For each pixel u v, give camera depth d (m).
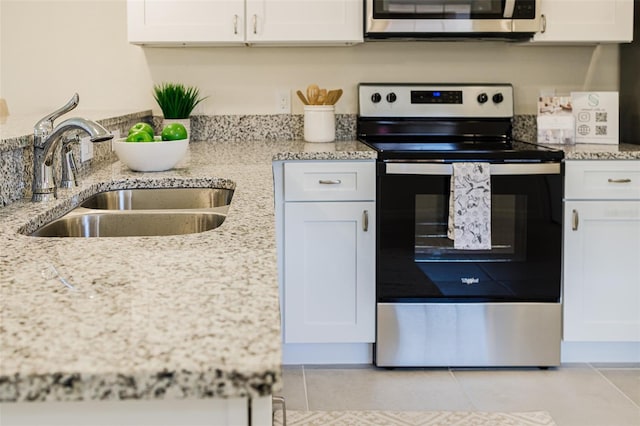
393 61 3.30
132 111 3.14
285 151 2.78
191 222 1.70
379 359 2.77
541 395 2.52
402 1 2.89
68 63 3.28
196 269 0.95
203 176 2.08
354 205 2.73
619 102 3.31
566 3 2.99
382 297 2.74
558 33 3.00
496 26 2.93
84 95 3.29
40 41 3.27
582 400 2.47
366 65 3.30
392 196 2.68
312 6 2.95
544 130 3.03
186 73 3.30
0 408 0.64
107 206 2.00
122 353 0.63
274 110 3.33
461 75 3.32
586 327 2.78
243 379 0.60
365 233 2.74
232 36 2.95
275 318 0.73
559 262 2.73
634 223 2.74
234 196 1.65
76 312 0.76
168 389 0.60
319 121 3.15
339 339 2.79
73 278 0.91
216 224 1.66
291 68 3.30
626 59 3.23
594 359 2.88
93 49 3.28
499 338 2.76
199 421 0.65
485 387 2.60
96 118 2.45
